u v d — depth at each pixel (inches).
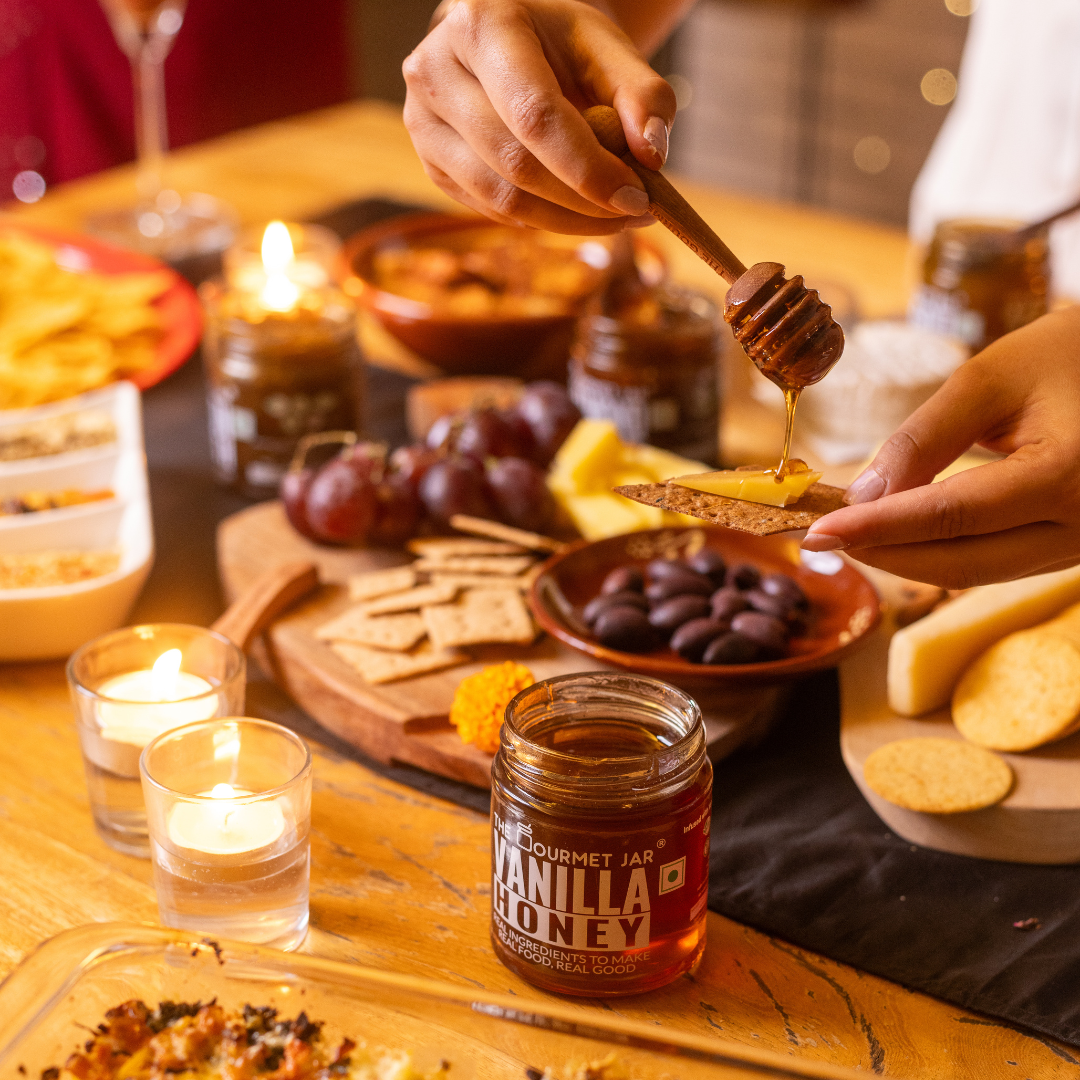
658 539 34.4
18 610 32.7
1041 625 30.8
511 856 25.6
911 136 106.3
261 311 38.8
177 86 86.7
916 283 44.3
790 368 24.5
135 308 45.6
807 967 26.9
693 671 29.9
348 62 97.6
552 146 25.6
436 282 44.4
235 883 26.2
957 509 25.3
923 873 28.3
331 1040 23.7
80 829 29.4
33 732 31.8
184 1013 23.9
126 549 35.3
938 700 30.5
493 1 26.4
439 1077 23.4
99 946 24.0
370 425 42.2
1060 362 26.6
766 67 112.3
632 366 38.2
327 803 30.0
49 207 57.7
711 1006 26.1
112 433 38.9
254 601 33.1
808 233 54.8
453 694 31.1
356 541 36.1
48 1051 23.3
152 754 26.6
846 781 30.4
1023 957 26.7
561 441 38.1
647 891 25.3
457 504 35.6
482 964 26.9
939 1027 25.9
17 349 42.5
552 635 32.0
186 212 55.7
